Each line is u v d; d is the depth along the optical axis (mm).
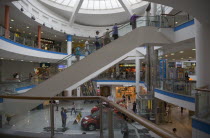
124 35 7840
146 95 13500
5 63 18609
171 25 8844
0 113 3271
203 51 6695
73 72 6652
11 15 15562
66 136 2896
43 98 3023
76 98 2910
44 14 18828
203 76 6703
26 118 3129
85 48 8398
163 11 14422
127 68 31391
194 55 16641
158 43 8594
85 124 2861
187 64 25281
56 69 9172
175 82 10461
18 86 11719
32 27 19516
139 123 1650
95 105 2879
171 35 8742
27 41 14977
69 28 23156
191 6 5254
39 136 2939
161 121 12898
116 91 26359
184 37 8250
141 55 16812
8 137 3010
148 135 1525
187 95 8828
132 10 20922
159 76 14922
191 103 8398
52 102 3021
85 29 25391
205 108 5457
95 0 21781
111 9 22359
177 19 9148
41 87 6387
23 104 3162
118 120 2217
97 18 24062
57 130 2969
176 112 16375
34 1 16828
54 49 20812
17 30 20906
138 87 22672
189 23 7996
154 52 14297
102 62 7059
